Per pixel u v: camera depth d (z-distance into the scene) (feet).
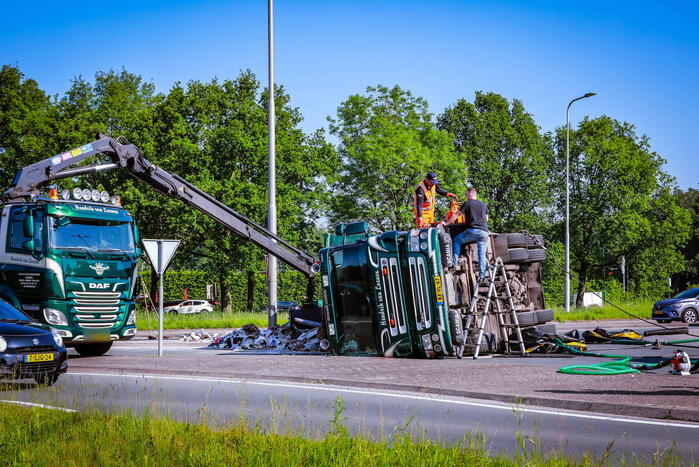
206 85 156.04
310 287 65.26
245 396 30.99
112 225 54.65
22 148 148.15
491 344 50.01
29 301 51.67
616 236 177.99
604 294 168.14
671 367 40.45
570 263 183.21
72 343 52.60
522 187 173.06
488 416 27.61
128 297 54.65
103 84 223.71
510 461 18.84
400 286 48.32
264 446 19.34
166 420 22.98
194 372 41.88
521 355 49.29
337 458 18.33
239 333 65.72
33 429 22.12
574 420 26.66
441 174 151.94
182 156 148.05
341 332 51.70
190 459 18.33
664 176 187.32
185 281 192.34
